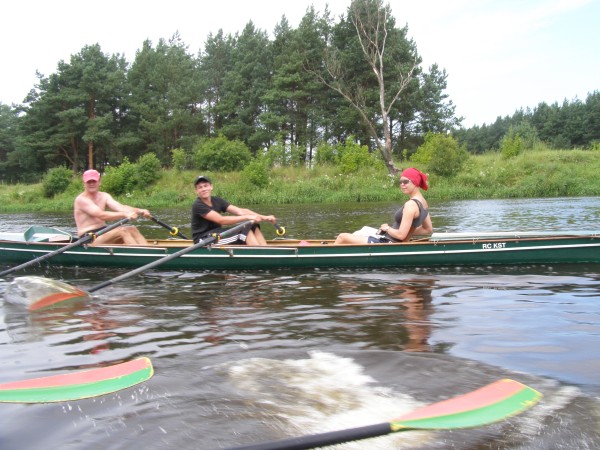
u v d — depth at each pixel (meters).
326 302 5.28
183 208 25.66
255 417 2.85
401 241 7.00
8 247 7.79
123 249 7.30
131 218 7.21
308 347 3.93
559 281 5.92
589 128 63.97
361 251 6.90
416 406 2.96
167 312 5.03
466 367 3.46
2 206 29.38
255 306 5.18
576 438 2.55
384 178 29.91
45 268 7.62
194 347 3.99
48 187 32.69
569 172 27.09
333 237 10.73
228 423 2.79
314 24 41.47
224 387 3.23
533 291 5.50
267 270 7.04
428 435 2.62
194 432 2.70
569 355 3.61
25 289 5.32
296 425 2.76
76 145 45.84
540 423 2.70
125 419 2.85
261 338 4.17
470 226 12.03
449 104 47.69
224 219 7.07
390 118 42.72
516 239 6.75
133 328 4.53
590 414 2.77
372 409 2.93
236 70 46.50
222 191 28.73
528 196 23.94
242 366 3.56
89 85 42.16
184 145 43.09
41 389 3.21
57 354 3.92
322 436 2.39
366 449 2.52
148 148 44.31
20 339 4.30
